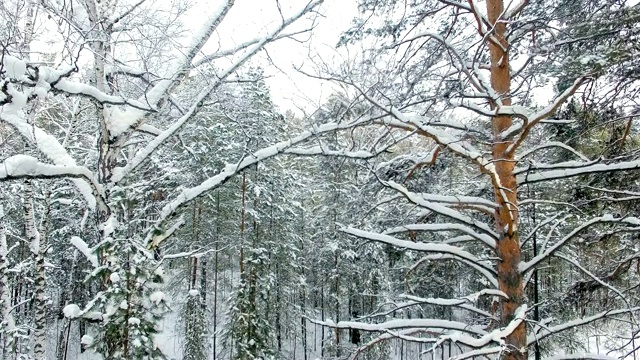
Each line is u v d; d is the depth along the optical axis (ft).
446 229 19.83
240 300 67.05
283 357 77.77
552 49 17.92
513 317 17.92
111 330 17.61
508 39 20.58
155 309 19.02
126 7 22.03
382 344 41.96
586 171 18.52
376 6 20.92
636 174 21.61
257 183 75.92
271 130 59.31
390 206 23.79
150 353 18.16
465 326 19.04
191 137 47.21
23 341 39.50
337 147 21.52
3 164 17.88
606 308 21.34
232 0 20.74
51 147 20.80
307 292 91.86
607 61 16.26
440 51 20.85
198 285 89.04
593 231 23.06
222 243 80.59
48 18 21.58
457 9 20.72
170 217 21.17
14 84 17.51
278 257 82.89
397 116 16.57
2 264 35.99
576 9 19.80
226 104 23.49
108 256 18.56
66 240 61.82
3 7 21.81
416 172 22.91
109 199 20.59
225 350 74.74
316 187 54.29
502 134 18.19
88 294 56.34
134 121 21.54
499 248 19.22
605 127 22.22
